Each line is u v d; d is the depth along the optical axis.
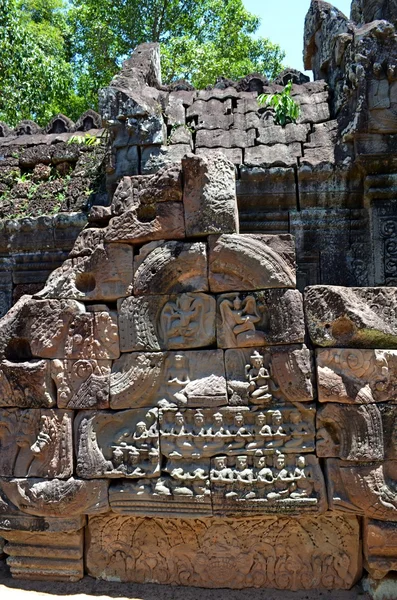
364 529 3.50
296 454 3.49
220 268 3.56
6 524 3.69
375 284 5.38
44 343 3.70
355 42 5.30
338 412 3.42
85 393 3.64
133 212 3.69
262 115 5.93
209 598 3.49
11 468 3.72
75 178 6.45
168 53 14.12
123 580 3.68
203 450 3.51
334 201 5.59
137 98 5.57
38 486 3.62
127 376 3.61
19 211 6.39
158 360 3.61
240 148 5.66
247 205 5.63
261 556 3.57
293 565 3.55
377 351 3.43
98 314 3.69
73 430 3.69
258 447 3.48
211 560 3.60
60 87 11.83
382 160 5.28
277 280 3.48
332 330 3.45
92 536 3.70
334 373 3.42
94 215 3.90
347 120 5.56
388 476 3.43
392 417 3.43
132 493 3.58
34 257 6.30
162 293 3.64
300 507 3.43
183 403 3.55
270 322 3.50
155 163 5.49
